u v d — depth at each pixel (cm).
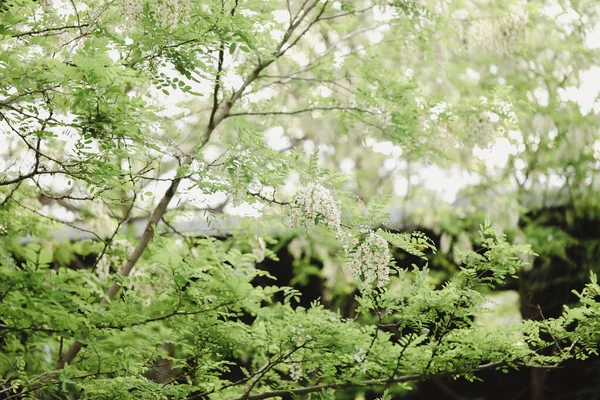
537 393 880
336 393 866
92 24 387
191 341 500
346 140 1082
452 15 640
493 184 881
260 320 479
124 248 594
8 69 365
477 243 893
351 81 636
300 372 491
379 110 591
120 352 462
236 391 539
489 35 638
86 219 630
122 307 405
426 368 480
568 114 807
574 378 902
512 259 462
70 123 376
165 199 534
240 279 407
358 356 472
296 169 412
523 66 767
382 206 405
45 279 370
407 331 823
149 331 442
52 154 499
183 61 405
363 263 394
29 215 555
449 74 729
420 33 608
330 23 683
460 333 463
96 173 397
